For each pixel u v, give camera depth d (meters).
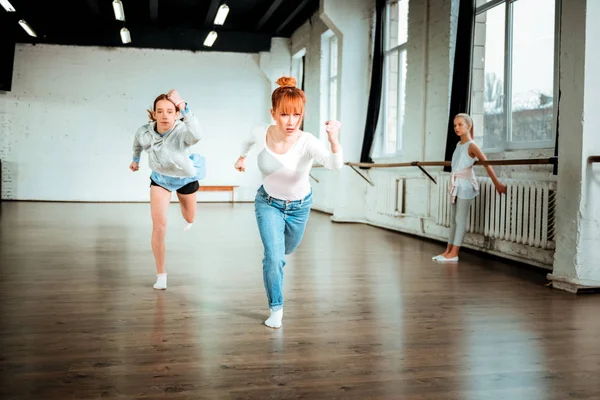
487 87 6.37
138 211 11.42
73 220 9.20
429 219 7.43
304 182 2.96
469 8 6.35
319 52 12.13
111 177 14.57
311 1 12.41
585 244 4.19
